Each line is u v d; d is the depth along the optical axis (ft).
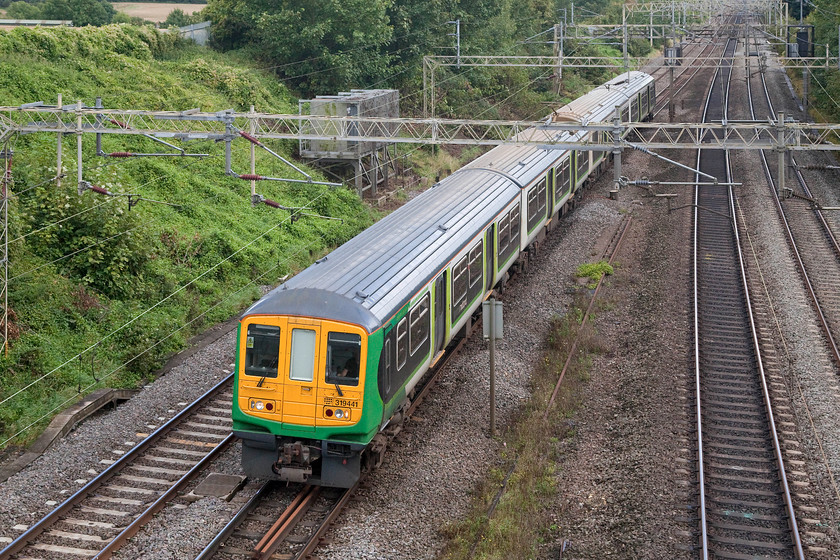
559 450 85.92
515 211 128.98
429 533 69.87
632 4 483.51
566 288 134.82
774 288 132.67
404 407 85.10
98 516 70.64
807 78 294.66
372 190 191.62
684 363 104.53
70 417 88.69
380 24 225.76
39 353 101.35
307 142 189.37
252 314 73.46
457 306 100.37
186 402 94.58
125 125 110.52
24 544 65.67
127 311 116.98
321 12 222.28
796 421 89.51
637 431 87.30
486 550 67.15
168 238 136.56
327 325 71.87
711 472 78.95
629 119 236.84
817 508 72.64
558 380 101.09
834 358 106.22
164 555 64.08
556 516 73.31
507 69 311.88
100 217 120.78
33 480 76.02
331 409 72.23
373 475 78.64
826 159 226.17
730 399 95.20
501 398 96.63
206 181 163.43
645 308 125.59
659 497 74.02
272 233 156.35
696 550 66.28
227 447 84.12
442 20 259.80
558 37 287.69
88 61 191.11
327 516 70.44
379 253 88.12
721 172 214.07
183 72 208.64
